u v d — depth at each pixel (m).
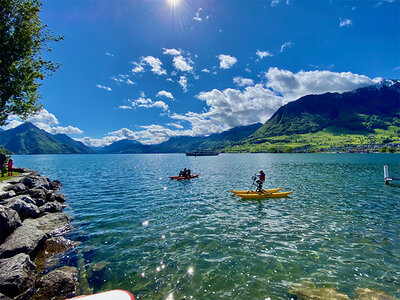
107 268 9.64
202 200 22.27
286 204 20.41
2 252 9.34
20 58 21.55
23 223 12.45
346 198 22.75
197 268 9.53
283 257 10.38
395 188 28.38
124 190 28.58
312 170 53.94
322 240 12.24
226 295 7.78
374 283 8.39
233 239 12.45
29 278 8.21
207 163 96.44
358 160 96.69
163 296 7.80
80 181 38.41
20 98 22.59
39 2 22.09
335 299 7.32
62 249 11.35
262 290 8.02
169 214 17.44
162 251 11.14
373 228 14.07
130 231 13.91
